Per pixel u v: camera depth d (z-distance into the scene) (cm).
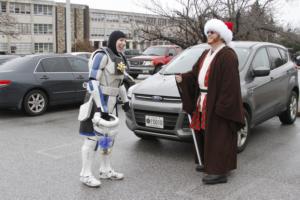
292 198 431
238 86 448
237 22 1248
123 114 930
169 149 621
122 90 479
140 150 615
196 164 547
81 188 456
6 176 495
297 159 573
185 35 1307
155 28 1338
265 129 773
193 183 475
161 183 474
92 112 448
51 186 462
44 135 718
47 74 938
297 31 1459
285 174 508
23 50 6775
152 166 538
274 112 714
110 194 440
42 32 7019
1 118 887
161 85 592
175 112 552
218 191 450
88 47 6391
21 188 455
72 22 7644
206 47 710
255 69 621
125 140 675
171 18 1291
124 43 457
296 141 678
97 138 460
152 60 1831
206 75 467
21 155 586
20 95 883
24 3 6681
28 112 902
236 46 678
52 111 981
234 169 489
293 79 789
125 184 470
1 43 6462
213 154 461
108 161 486
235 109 446
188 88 491
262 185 468
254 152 607
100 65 439
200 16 1240
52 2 7056
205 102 471
